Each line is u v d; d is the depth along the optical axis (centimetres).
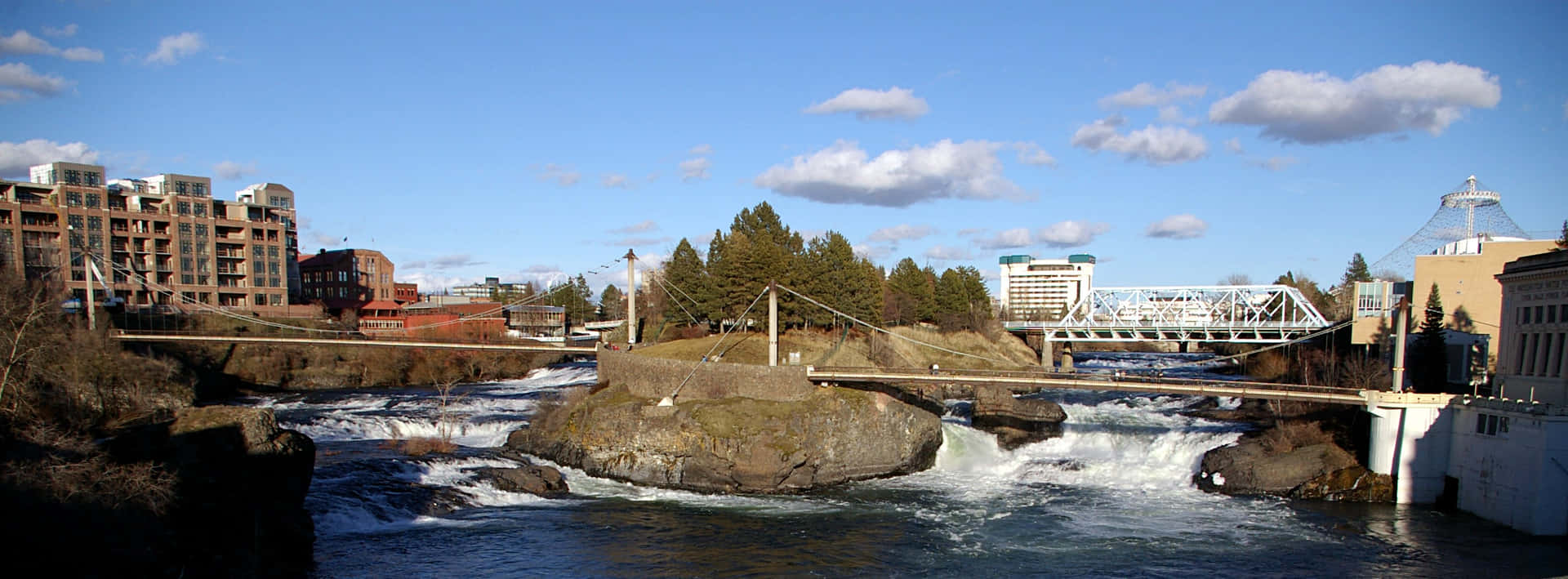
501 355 16075
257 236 17162
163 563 4031
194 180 16388
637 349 11931
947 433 9188
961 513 6725
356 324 17750
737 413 8062
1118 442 8625
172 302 15288
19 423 5825
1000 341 16138
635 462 7800
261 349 14175
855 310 12900
